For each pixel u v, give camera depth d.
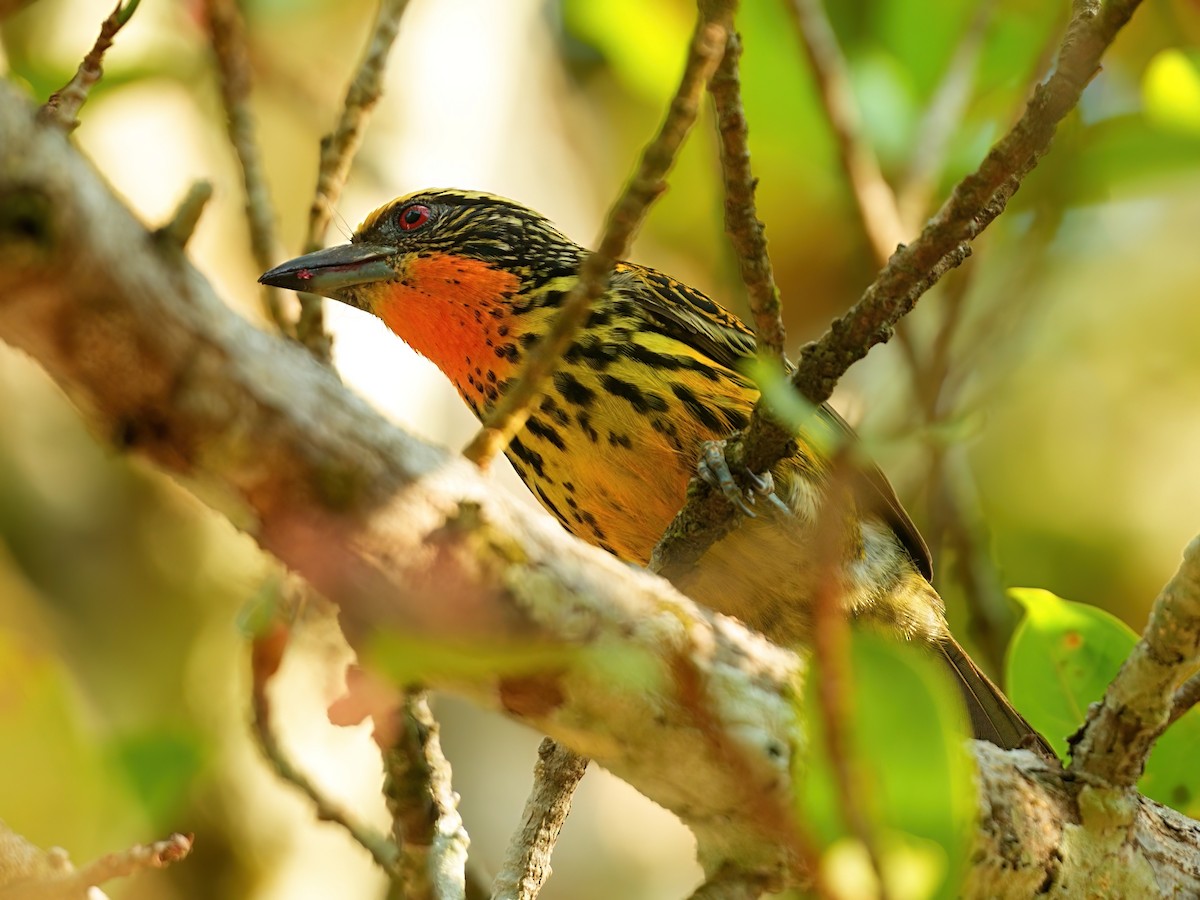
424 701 6.55
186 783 5.03
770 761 5.09
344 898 13.48
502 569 4.63
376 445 4.39
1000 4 12.77
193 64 10.44
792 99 11.65
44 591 13.81
